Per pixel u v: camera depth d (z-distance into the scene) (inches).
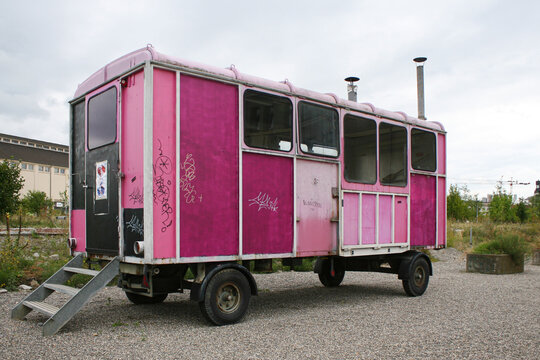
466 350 185.8
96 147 250.2
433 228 366.9
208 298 219.5
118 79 230.8
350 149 301.0
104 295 309.1
